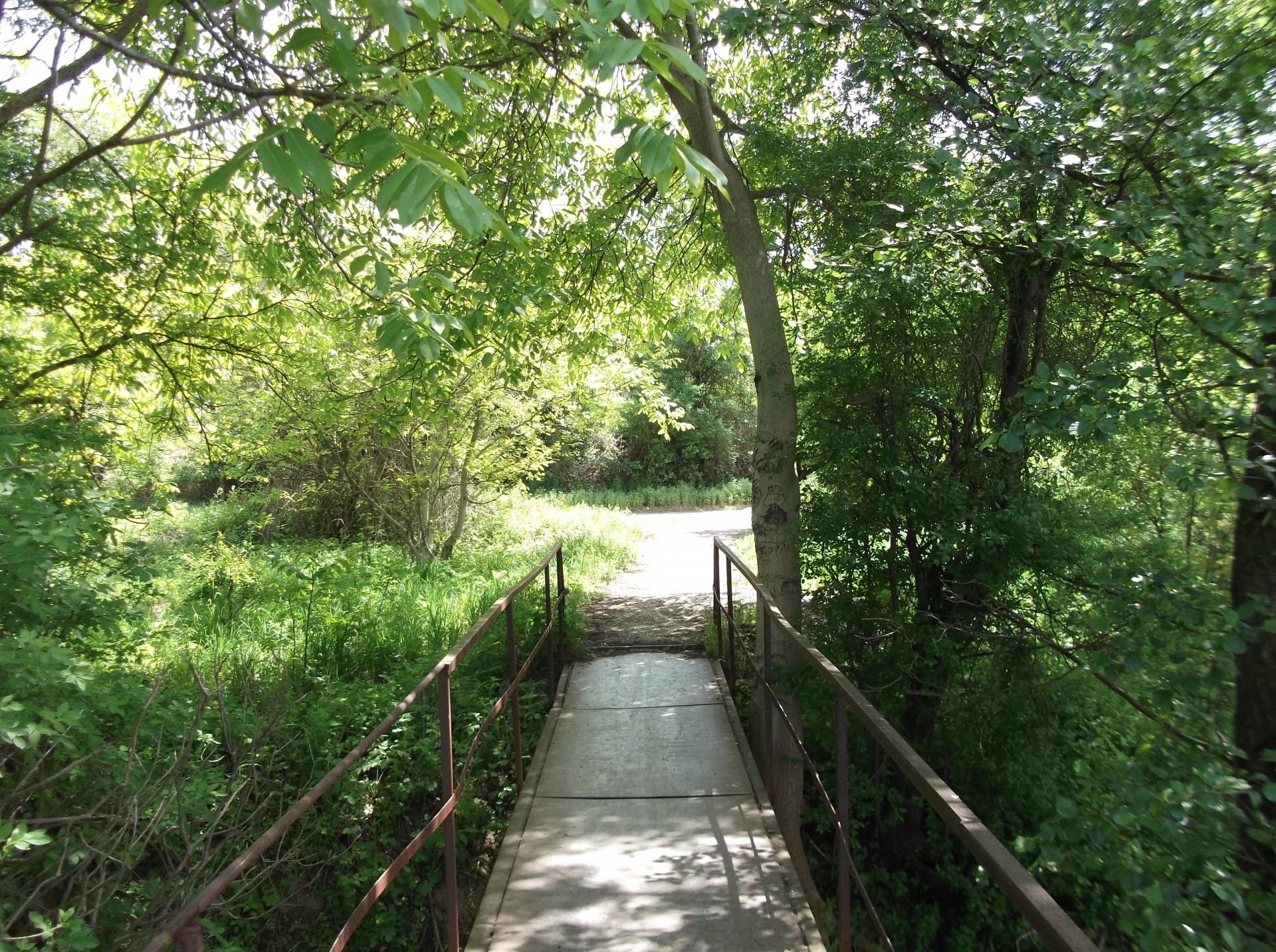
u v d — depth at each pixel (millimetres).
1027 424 3750
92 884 3594
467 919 4914
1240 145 3863
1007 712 5633
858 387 6086
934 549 5832
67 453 4902
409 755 5586
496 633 7871
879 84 5496
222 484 17547
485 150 6738
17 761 3658
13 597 3838
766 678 5148
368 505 13766
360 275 6441
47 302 6035
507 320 6340
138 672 5234
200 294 7062
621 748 5629
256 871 4617
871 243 5371
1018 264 5105
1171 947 2789
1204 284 3730
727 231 6738
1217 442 3721
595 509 21391
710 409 30312
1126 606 3945
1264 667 3680
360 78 2377
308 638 7246
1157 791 3195
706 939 3533
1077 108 4129
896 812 6117
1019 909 1523
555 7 2285
